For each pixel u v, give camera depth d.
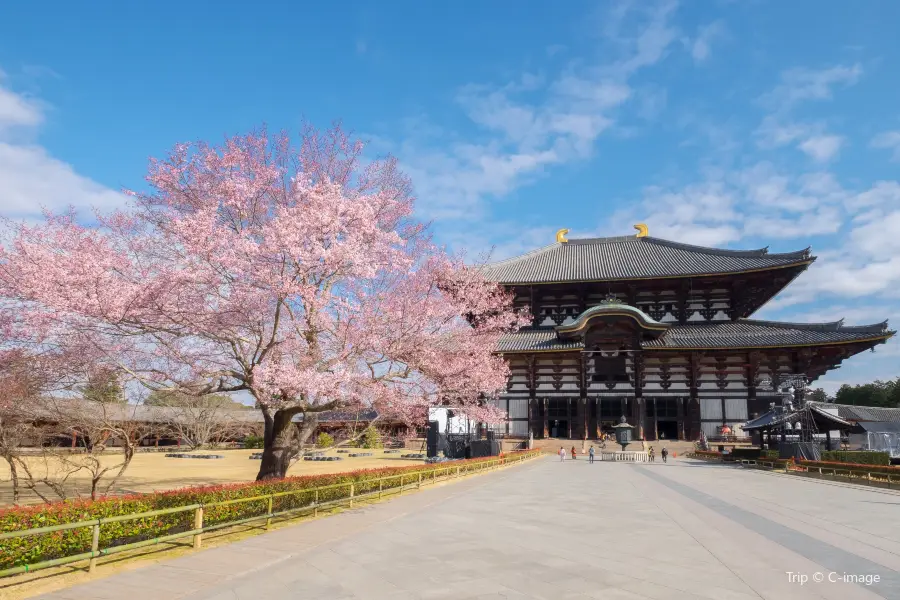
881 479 31.27
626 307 65.94
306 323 19.66
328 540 14.05
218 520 15.30
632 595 9.66
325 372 18.72
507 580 10.52
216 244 17.30
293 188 20.66
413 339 21.34
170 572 10.94
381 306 21.34
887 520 18.05
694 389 66.44
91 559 10.84
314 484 19.64
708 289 74.06
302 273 18.06
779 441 51.88
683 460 55.84
